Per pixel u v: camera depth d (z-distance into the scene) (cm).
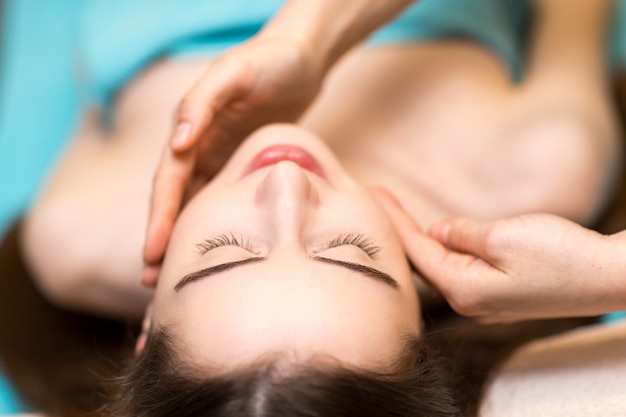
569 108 112
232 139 95
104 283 114
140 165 116
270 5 112
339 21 95
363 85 116
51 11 147
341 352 68
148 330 85
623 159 124
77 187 120
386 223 82
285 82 90
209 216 79
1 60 153
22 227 127
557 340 94
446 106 114
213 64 88
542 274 72
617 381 79
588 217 112
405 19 115
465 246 80
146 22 118
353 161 112
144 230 110
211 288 72
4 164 140
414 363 75
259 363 67
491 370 92
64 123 143
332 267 73
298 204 75
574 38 120
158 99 117
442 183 111
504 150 110
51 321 125
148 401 74
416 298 82
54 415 113
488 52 118
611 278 70
